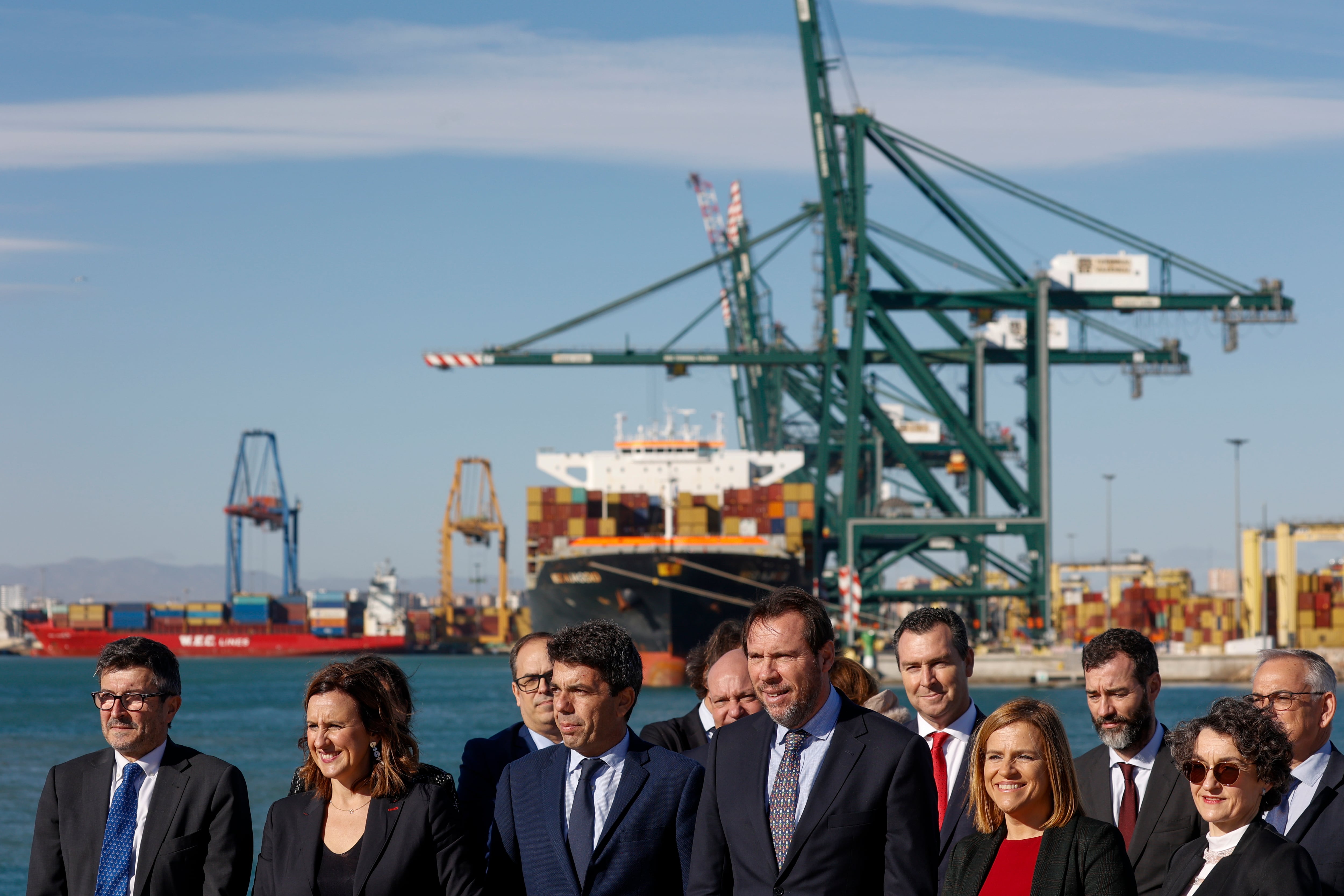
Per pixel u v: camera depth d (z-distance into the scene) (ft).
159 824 23.57
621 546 261.24
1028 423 228.43
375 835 21.76
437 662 562.25
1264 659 23.67
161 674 24.00
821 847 20.76
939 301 223.30
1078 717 179.52
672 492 256.93
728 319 377.09
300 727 194.18
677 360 230.27
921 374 226.58
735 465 288.92
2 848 86.02
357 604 614.75
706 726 30.14
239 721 210.59
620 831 22.31
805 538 263.70
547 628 264.72
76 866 23.67
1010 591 233.35
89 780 24.16
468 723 196.54
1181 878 20.70
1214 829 20.34
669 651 230.48
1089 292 221.66
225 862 23.43
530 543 282.77
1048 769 19.48
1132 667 23.73
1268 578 317.01
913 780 21.01
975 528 227.61
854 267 223.51
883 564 230.27
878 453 279.08
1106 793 24.26
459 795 25.95
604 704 22.36
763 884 20.98
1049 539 228.43
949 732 24.32
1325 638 294.05
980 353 253.03
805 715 21.11
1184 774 20.79
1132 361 251.39
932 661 23.86
